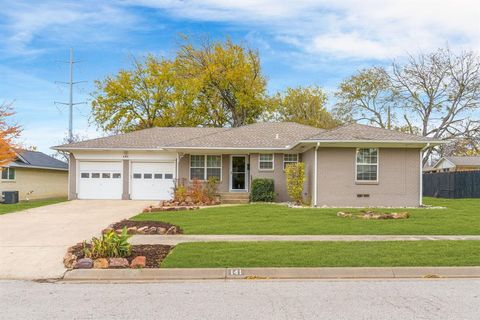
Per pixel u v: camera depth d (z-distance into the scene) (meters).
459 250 10.36
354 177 20.86
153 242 11.70
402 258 9.64
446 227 13.91
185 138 28.55
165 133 29.64
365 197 20.84
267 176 25.11
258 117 47.28
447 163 42.94
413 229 13.56
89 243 11.57
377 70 45.16
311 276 8.78
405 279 8.58
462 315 6.07
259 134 27.02
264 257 9.72
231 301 6.88
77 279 8.70
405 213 16.27
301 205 21.30
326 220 15.32
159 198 26.84
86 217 17.52
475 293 7.35
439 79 41.97
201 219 15.98
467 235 12.75
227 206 20.67
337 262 9.36
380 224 14.45
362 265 9.19
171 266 9.10
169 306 6.61
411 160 20.98
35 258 10.20
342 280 8.48
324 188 20.84
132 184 26.97
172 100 43.28
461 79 41.12
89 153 26.97
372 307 6.50
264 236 12.57
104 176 27.09
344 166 20.91
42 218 17.16
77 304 6.76
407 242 11.38
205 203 22.34
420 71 42.41
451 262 9.38
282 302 6.80
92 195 27.06
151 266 9.17
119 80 43.03
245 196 25.02
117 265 9.14
